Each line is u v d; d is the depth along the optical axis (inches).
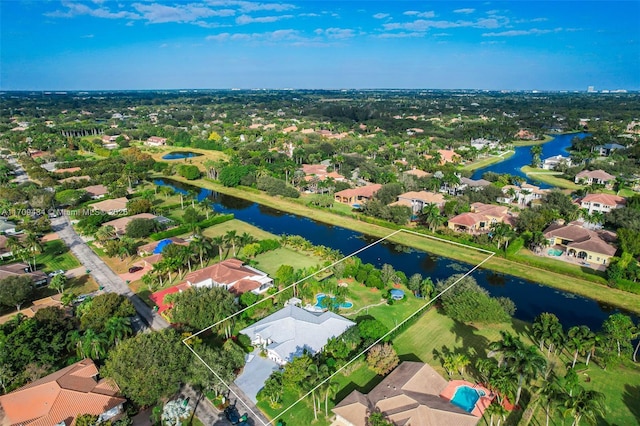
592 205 6294.3
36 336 2805.1
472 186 7303.2
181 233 5398.6
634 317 3528.5
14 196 6412.4
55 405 2340.1
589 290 3946.9
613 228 5526.6
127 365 2481.5
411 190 7027.6
